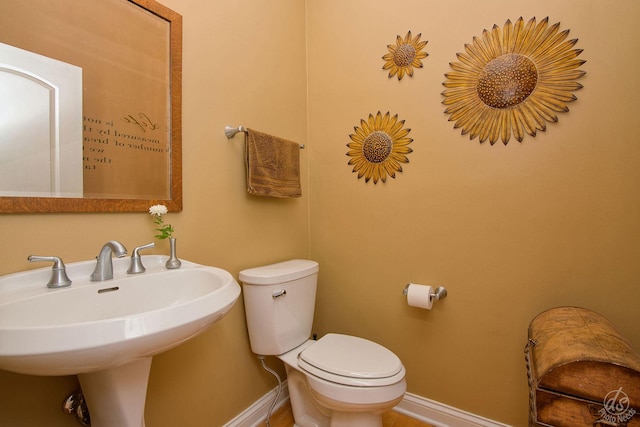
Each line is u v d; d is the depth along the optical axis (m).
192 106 1.16
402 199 1.52
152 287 0.90
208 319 0.68
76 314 0.75
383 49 1.55
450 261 1.40
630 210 1.07
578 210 1.15
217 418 1.26
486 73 1.30
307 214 1.80
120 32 0.95
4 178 0.74
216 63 1.26
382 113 1.56
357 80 1.64
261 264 1.49
